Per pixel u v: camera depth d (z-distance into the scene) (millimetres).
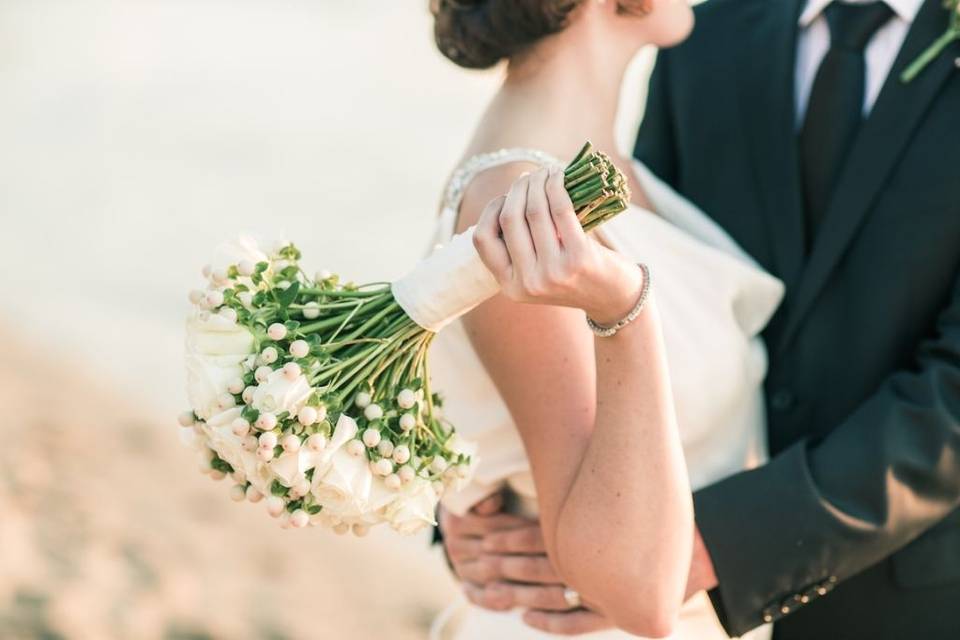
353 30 21562
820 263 2797
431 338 2119
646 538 2154
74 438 7270
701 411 2574
